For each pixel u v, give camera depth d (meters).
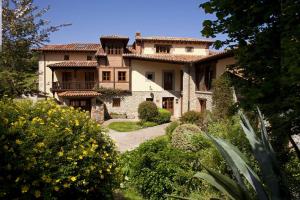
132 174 7.37
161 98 27.06
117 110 26.66
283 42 2.29
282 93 2.52
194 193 5.69
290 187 3.03
